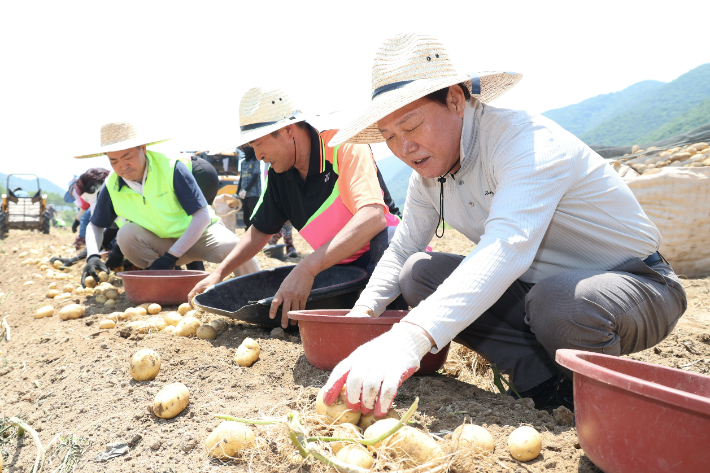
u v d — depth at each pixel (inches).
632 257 78.8
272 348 103.4
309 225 125.6
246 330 118.3
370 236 108.0
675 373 58.8
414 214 95.7
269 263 263.1
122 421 78.9
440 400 77.2
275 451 64.1
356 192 111.8
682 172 208.2
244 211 267.7
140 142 159.3
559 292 74.8
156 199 170.2
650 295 74.9
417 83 68.2
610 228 76.8
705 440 43.8
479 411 74.2
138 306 150.0
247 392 86.3
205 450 67.4
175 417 78.2
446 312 59.0
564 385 85.0
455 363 101.7
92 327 136.6
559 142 70.6
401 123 70.7
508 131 71.1
